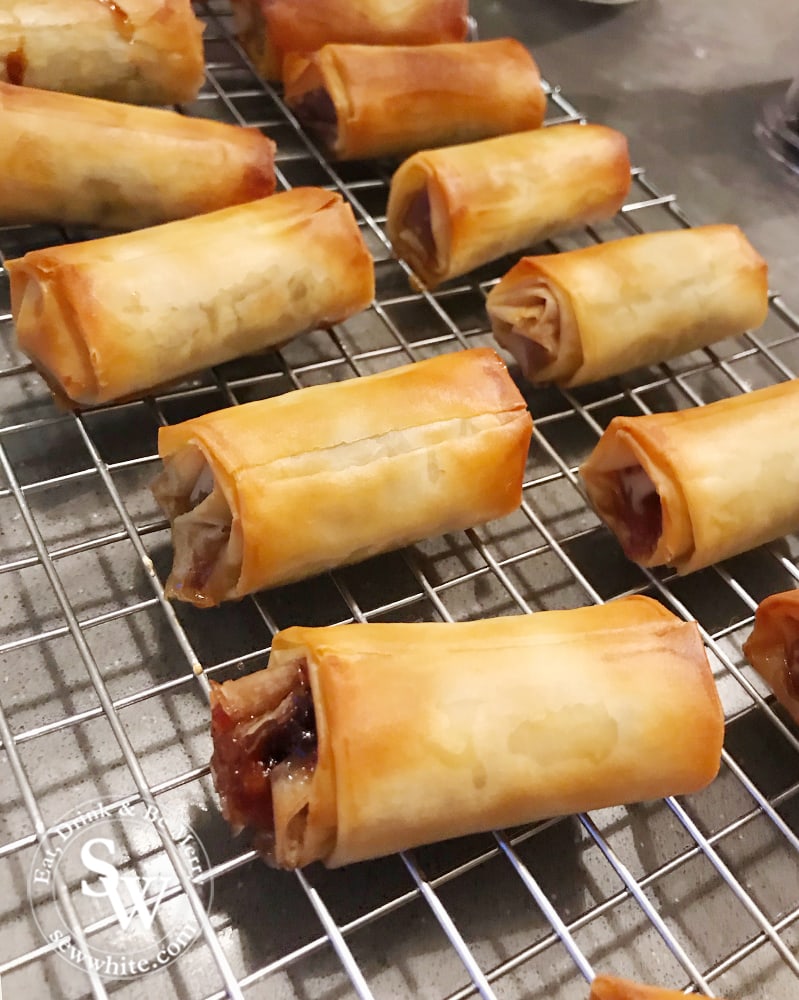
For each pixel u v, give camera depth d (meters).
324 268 0.23
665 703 0.16
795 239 0.32
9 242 0.25
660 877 0.17
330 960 0.16
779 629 0.19
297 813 0.15
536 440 0.24
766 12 0.44
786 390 0.23
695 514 0.20
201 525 0.19
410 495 0.19
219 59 0.32
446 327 0.27
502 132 0.31
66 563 0.20
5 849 0.15
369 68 0.28
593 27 0.40
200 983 0.15
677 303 0.25
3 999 0.14
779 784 0.19
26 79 0.25
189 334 0.21
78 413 0.21
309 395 0.19
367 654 0.15
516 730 0.15
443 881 0.16
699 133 0.36
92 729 0.17
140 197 0.24
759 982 0.17
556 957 0.16
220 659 0.19
